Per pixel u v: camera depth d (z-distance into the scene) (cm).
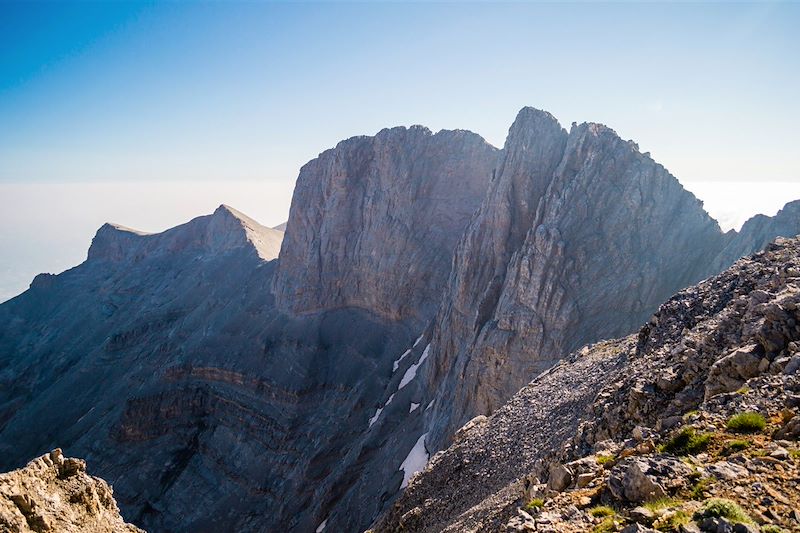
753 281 2770
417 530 3538
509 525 1335
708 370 2086
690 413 1681
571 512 1321
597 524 1221
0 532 1689
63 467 2266
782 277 2409
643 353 3102
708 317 2830
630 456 1599
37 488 2041
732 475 1189
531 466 3062
